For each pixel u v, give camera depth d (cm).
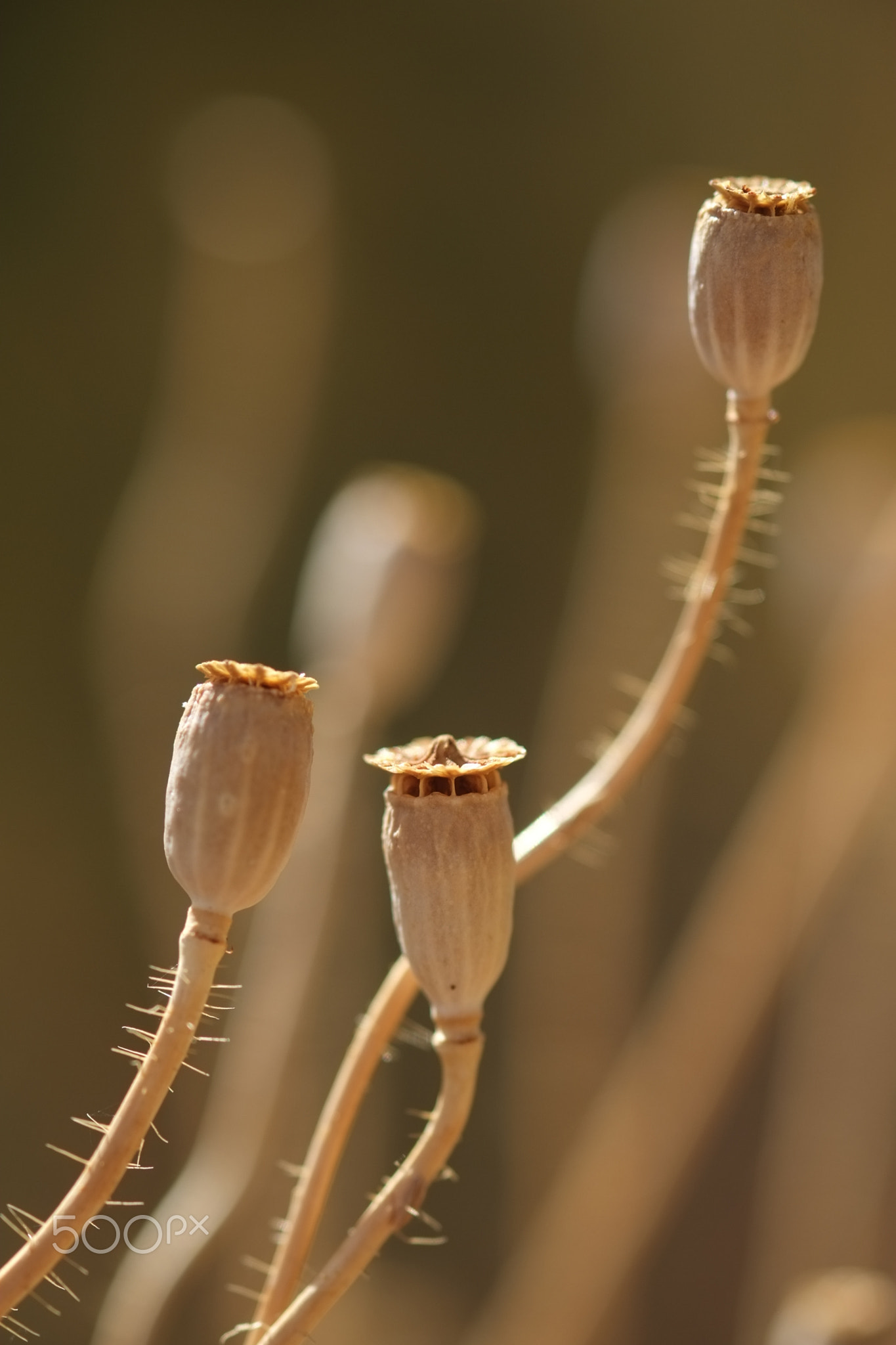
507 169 203
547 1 206
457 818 41
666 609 75
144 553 86
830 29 202
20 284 182
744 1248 124
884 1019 77
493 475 185
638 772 43
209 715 40
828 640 77
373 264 193
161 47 197
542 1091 77
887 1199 78
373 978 81
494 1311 77
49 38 194
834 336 189
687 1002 71
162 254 185
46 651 160
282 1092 56
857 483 89
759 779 155
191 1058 79
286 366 92
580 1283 69
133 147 191
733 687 162
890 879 76
